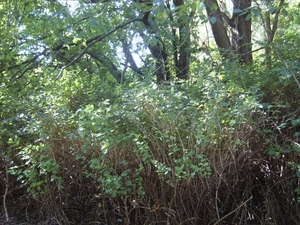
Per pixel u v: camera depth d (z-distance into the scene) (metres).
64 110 4.94
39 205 5.16
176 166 4.03
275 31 6.69
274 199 4.58
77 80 6.42
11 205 5.48
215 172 4.16
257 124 4.23
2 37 6.93
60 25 7.44
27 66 7.53
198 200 4.25
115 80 9.20
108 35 7.92
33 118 4.91
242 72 5.01
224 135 4.07
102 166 4.13
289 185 4.49
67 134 4.55
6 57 7.15
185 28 7.55
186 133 4.17
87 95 6.09
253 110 4.11
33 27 7.88
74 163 4.68
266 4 5.07
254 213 4.58
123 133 4.21
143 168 4.17
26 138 5.07
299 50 4.93
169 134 4.12
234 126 4.09
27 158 4.54
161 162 4.14
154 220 4.39
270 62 5.15
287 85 4.56
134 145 4.13
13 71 7.40
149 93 4.31
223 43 7.37
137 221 4.52
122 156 4.19
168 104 4.24
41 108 5.29
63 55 8.70
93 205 4.93
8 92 6.24
